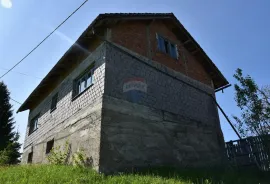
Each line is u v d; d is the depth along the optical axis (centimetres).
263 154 939
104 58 811
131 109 808
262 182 707
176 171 701
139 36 1004
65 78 1108
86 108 823
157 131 861
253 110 1088
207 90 1278
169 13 1162
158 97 941
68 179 535
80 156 735
